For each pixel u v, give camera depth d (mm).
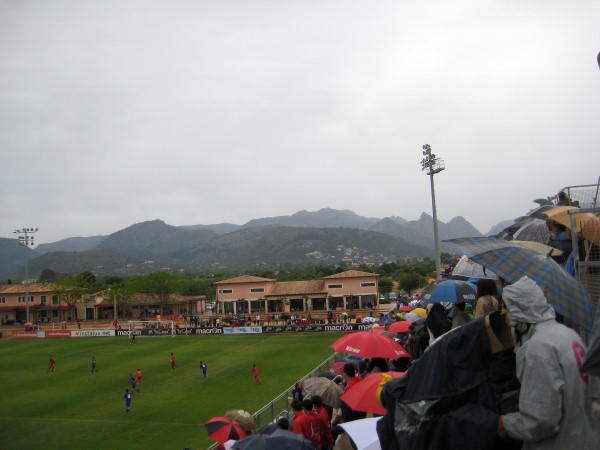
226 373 42188
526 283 4488
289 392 21609
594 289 7410
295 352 51531
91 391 37719
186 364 47938
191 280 141375
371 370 13508
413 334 14727
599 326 3869
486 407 4488
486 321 4797
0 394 38031
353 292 89875
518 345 4500
